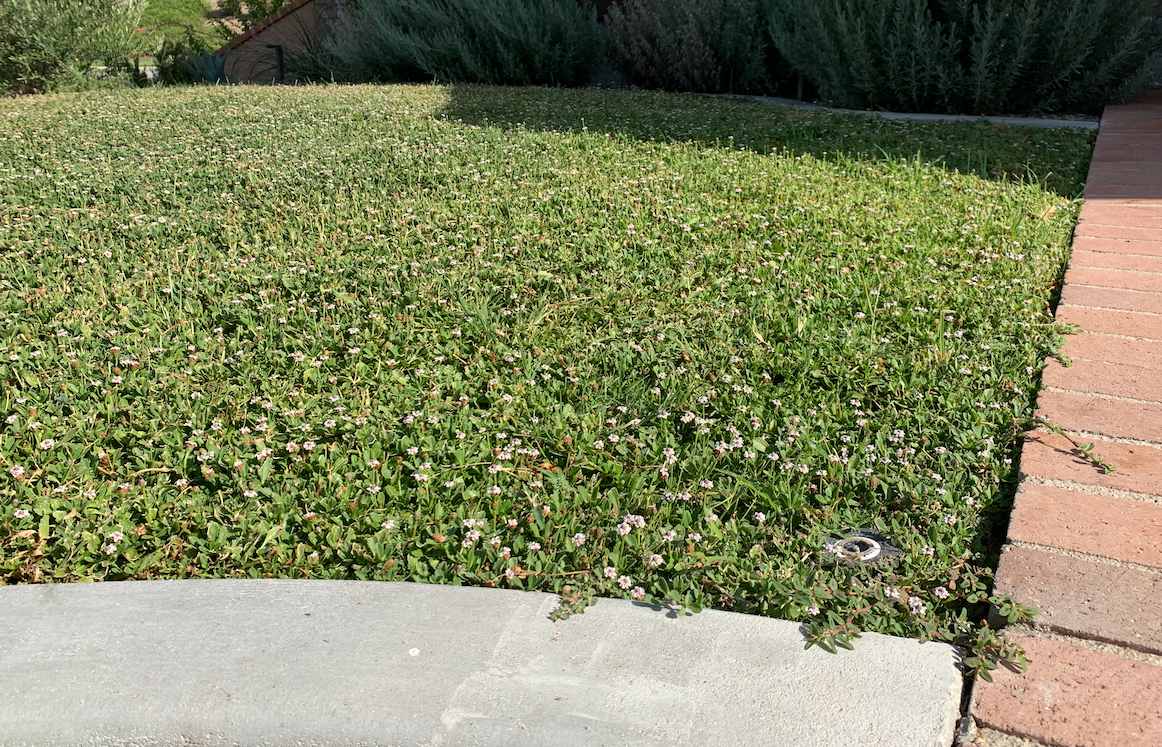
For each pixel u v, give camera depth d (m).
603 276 4.25
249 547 2.42
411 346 3.58
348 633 1.99
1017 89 9.30
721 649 1.94
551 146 7.25
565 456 2.85
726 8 11.46
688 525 2.50
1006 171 6.64
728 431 2.95
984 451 2.77
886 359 3.42
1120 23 8.95
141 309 3.98
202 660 1.90
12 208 5.52
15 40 12.59
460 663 1.89
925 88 9.36
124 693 1.82
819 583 2.18
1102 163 6.72
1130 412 2.96
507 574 2.27
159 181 6.17
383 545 2.40
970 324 3.75
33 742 1.77
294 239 4.88
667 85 12.13
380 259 4.48
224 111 9.07
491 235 4.87
